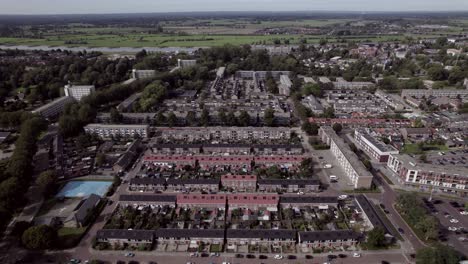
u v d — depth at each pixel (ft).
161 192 627.87
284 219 545.44
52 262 452.35
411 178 647.56
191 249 478.18
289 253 469.57
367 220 531.50
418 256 430.20
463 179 619.26
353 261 454.40
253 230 494.59
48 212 565.53
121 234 487.61
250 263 451.94
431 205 585.22
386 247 477.77
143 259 458.91
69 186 651.25
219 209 570.46
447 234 508.12
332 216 547.49
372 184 648.79
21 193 568.82
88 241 494.59
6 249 475.72
